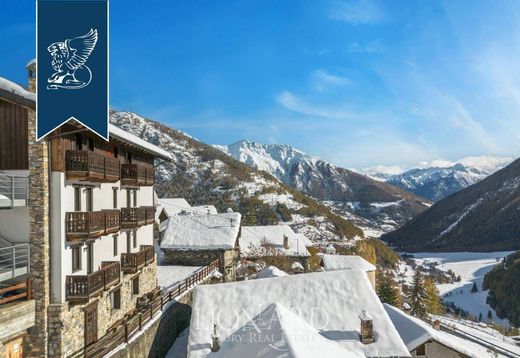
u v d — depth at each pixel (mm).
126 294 26562
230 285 23984
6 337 16438
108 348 18781
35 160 18141
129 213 25734
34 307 17938
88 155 19219
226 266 45438
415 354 23531
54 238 18594
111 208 25281
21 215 19000
